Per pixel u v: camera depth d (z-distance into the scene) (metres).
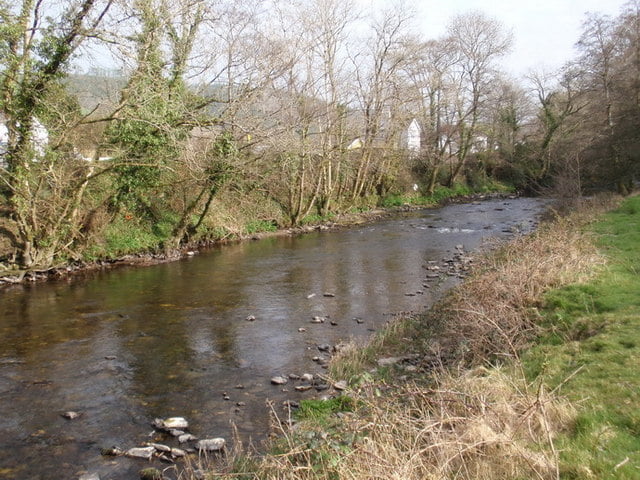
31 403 7.58
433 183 42.53
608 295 8.75
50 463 6.00
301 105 26.12
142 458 6.07
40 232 16.36
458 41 42.44
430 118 41.91
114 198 18.52
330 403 7.11
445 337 9.34
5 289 14.70
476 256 17.25
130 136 16.62
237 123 19.30
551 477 3.90
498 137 50.06
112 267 17.95
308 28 27.14
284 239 24.64
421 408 5.59
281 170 26.17
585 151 29.36
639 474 3.74
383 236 24.75
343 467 4.21
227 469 5.23
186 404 7.55
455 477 3.96
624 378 5.54
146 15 16.06
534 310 8.63
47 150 15.02
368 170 37.28
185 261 19.16
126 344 10.16
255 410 7.31
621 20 31.52
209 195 22.94
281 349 9.88
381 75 32.78
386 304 12.91
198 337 10.58
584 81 35.50
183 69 18.28
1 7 13.59
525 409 4.89
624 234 14.73
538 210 33.47
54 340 10.37
